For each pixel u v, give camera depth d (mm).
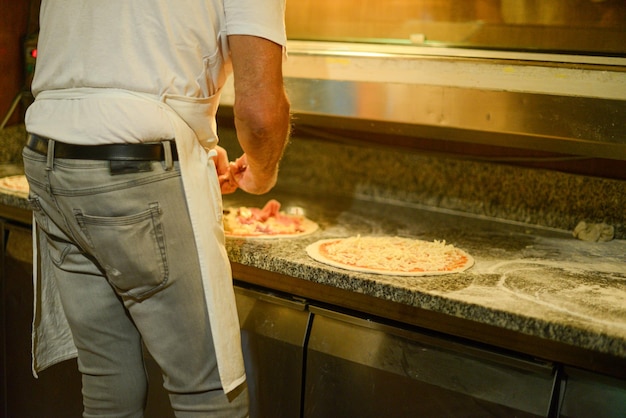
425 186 2166
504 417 1290
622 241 1844
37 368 1595
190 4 1227
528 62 1575
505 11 1739
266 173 1457
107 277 1339
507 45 1753
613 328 1180
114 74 1224
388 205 2201
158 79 1226
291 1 2039
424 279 1419
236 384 1350
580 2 1637
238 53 1254
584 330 1173
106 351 1467
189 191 1271
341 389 1474
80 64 1246
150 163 1229
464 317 1289
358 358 1442
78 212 1260
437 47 1773
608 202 1878
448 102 1680
